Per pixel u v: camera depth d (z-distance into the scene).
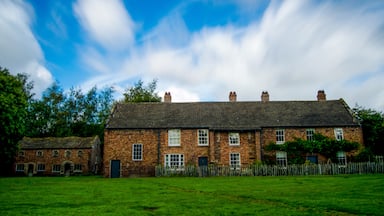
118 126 40.19
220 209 12.49
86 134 78.69
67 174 61.53
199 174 35.84
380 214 11.02
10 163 60.66
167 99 46.81
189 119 41.59
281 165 36.97
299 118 41.19
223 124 40.47
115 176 39.06
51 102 77.25
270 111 43.03
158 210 12.43
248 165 35.62
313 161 39.09
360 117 42.38
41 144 64.25
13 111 39.22
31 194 18.41
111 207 13.27
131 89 76.31
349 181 23.67
